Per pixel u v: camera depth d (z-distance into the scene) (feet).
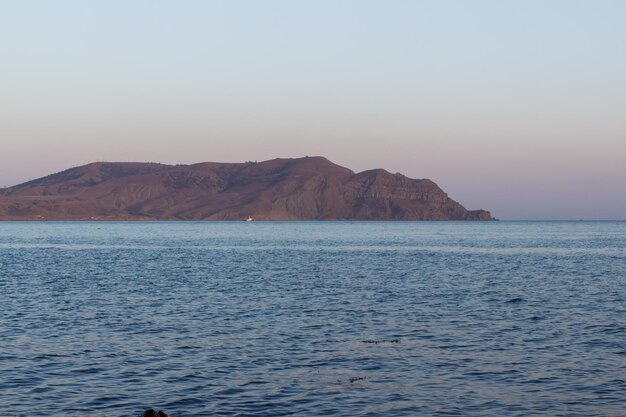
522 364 84.28
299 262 277.03
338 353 90.63
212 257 315.37
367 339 100.17
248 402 68.85
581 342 97.76
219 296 153.58
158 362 85.51
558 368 82.28
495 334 104.12
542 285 179.01
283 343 97.25
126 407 67.51
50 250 386.32
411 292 161.48
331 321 116.47
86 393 72.13
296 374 79.61
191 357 88.33
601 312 126.93
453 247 416.87
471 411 66.23
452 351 91.81
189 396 70.95
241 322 115.44
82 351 91.81
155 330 107.76
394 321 116.47
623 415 65.05
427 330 107.55
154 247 422.00
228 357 88.33
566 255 328.08
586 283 184.55
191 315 123.54
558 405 68.03
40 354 89.81
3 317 120.88
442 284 181.68
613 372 80.23
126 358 87.66
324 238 586.04
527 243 469.98
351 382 76.13
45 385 75.05
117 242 501.97
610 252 354.13
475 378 77.92
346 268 242.17
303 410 66.44
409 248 405.80
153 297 151.64
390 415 65.10
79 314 124.67
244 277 204.23
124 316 122.31
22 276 208.44
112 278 201.46
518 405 68.03
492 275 211.41
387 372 80.59
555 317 120.88
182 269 238.07
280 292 161.79
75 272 224.74
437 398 70.28
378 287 173.37
